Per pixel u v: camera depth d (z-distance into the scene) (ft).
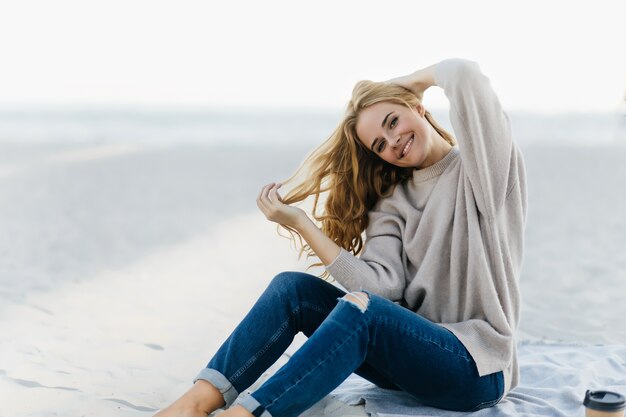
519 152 9.41
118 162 53.01
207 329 14.65
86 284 18.86
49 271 20.47
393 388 10.14
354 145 9.98
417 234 9.59
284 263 21.58
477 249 8.99
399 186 10.14
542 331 14.64
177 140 77.30
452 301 9.33
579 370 10.84
